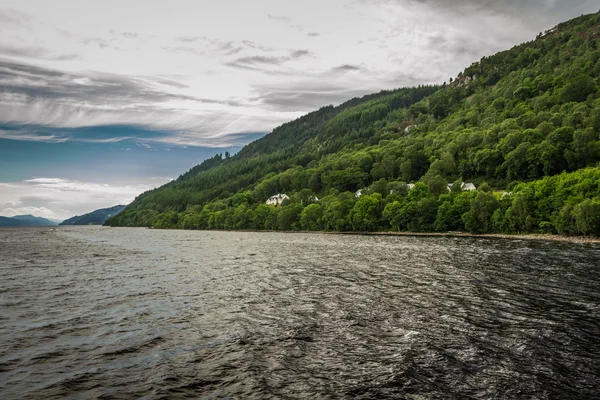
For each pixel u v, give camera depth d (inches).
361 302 923.4
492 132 6432.1
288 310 855.7
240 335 680.4
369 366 537.3
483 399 442.9
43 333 701.3
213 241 3764.8
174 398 449.4
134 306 909.8
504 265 1539.1
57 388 474.3
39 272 1501.0
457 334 672.4
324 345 624.1
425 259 1802.4
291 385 481.4
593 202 2893.7
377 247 2603.3
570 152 4726.9
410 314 807.7
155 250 2613.2
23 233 6501.0
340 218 5600.4
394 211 4950.8
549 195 3503.9
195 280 1279.5
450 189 5408.5
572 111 6156.5
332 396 451.8
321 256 2033.7
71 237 4921.3
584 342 627.5
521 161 5177.2
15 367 541.0
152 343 644.1
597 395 451.2
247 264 1720.0
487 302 908.0
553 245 2539.4
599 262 1604.3
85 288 1146.0
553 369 523.5
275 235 5206.7
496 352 586.9
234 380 497.4
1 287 1165.1
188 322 768.3
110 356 585.6
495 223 3850.9
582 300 919.0
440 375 506.6
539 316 783.7
